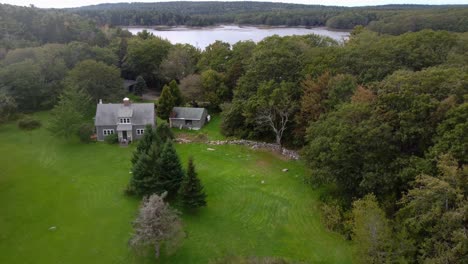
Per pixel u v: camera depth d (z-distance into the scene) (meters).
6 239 35.09
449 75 39.50
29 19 109.94
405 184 36.31
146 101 86.44
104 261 32.34
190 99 78.25
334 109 48.81
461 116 33.22
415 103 37.09
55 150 57.91
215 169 50.81
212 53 92.81
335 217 37.19
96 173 49.66
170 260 32.50
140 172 42.47
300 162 52.78
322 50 65.62
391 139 37.31
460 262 25.42
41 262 32.03
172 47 100.69
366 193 38.44
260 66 64.19
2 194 43.59
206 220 38.53
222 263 31.53
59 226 37.34
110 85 78.31
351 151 38.97
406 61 59.00
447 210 27.50
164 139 59.34
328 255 33.16
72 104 63.00
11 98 70.56
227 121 64.12
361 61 58.44
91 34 116.38
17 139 62.28
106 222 38.09
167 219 31.81
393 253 27.84
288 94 58.09
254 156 55.34
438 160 31.92
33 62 78.94
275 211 40.41
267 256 32.94
